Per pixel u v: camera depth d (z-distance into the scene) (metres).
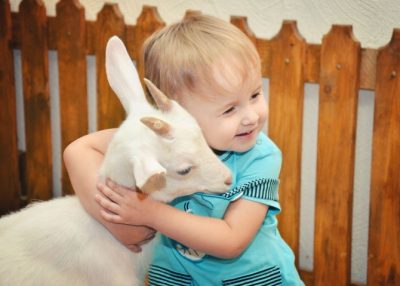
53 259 1.49
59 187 3.00
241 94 1.43
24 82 2.79
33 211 1.61
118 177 1.40
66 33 2.62
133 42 2.46
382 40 2.12
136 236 1.52
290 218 2.28
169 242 1.69
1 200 2.99
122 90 1.46
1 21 2.74
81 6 2.57
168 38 1.54
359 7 2.12
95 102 2.80
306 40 2.23
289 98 2.15
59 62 2.68
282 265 1.67
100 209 1.49
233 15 2.28
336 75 2.03
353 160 2.09
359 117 2.22
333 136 2.09
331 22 2.19
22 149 3.04
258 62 1.47
